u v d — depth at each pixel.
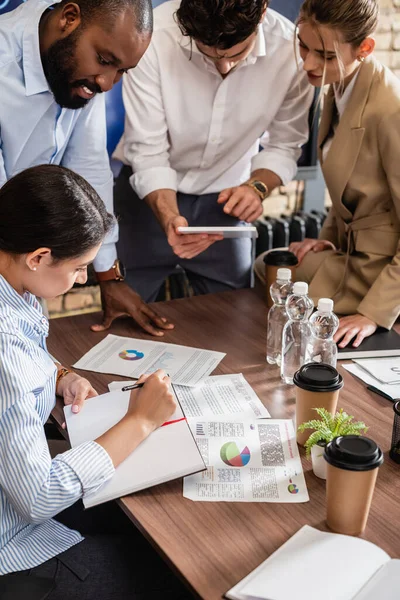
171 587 1.24
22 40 1.72
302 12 1.86
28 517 1.19
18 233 1.19
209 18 1.79
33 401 1.22
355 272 2.09
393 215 2.00
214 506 1.19
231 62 2.00
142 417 1.32
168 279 3.26
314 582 0.98
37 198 1.18
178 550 1.09
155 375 1.37
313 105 3.21
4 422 1.17
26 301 1.38
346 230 2.13
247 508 1.19
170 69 2.23
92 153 2.05
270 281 2.08
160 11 2.23
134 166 2.36
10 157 1.94
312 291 2.14
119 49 1.59
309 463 1.32
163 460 1.27
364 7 1.77
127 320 2.04
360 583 0.98
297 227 3.41
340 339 1.84
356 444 1.11
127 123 2.37
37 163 1.99
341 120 1.97
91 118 2.00
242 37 1.85
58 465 1.20
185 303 2.16
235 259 2.69
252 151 2.62
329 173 2.03
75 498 1.20
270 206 3.49
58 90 1.73
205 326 1.99
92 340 1.91
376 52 3.32
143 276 2.74
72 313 3.18
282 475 1.28
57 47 1.64
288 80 2.31
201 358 1.78
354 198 2.04
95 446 1.25
